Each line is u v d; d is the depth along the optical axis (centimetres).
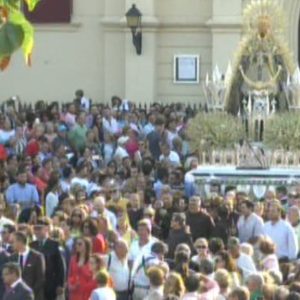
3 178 5578
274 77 6159
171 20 8000
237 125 6031
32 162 5903
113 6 8056
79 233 4125
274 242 4250
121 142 6481
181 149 6425
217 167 5922
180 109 7450
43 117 6994
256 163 5947
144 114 7044
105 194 5097
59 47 8094
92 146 6519
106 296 3306
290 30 7994
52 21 8069
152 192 5300
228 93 6216
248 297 2964
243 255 3678
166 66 8044
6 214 4512
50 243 3928
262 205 4816
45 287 3906
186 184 5650
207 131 6025
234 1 7912
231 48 7938
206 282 3155
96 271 3575
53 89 8094
